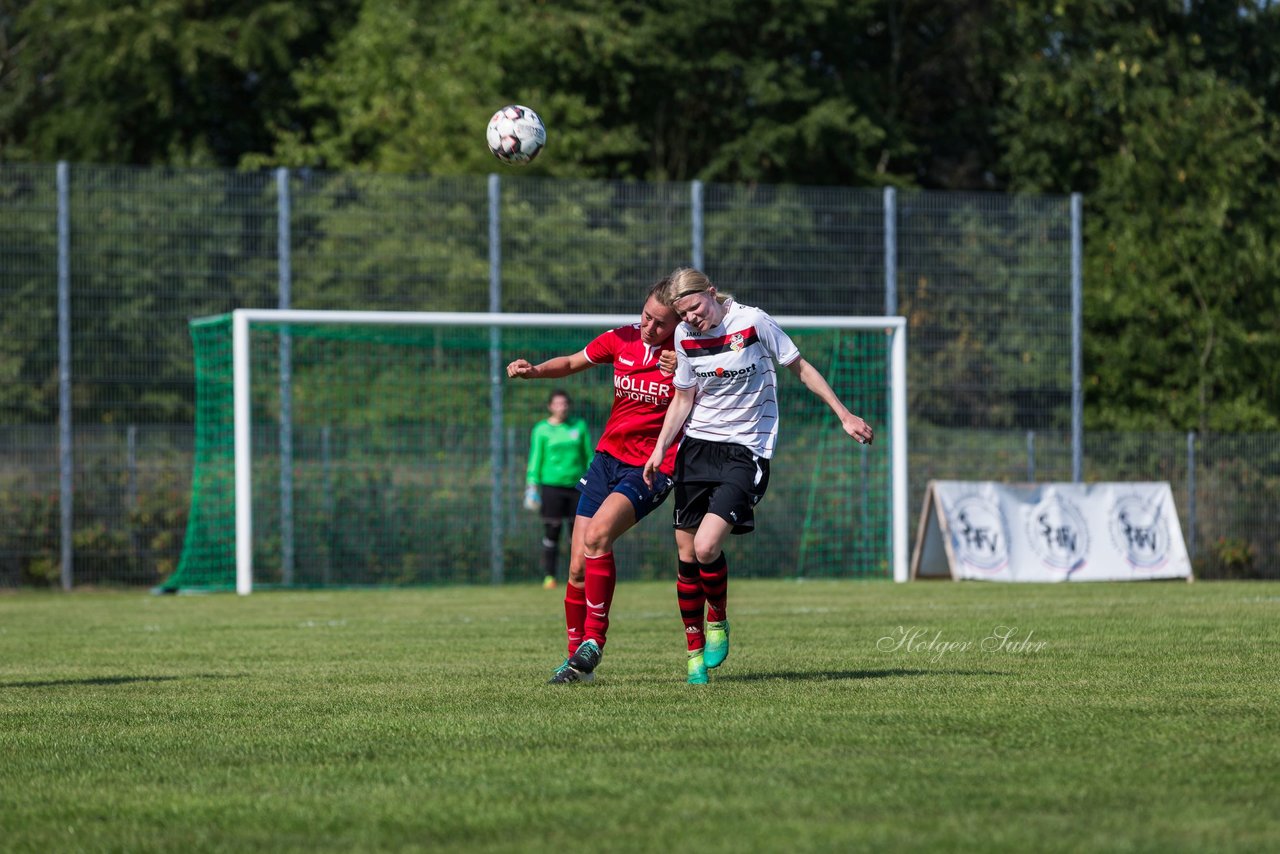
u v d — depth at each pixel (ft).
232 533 234.99
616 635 123.95
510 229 247.29
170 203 240.12
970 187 392.88
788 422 248.93
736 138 380.78
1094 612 142.82
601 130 369.50
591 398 249.96
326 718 71.41
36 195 236.43
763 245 252.01
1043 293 259.80
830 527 249.14
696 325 80.28
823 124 362.33
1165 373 306.35
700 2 369.91
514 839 44.91
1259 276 309.42
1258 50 371.35
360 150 361.51
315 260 242.99
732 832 44.86
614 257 249.75
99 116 358.43
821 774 53.67
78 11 353.72
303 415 237.86
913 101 403.54
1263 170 330.34
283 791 53.31
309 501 236.22
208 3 370.32
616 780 53.42
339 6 389.39
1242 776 52.60
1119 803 48.24
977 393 256.52
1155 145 322.14
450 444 242.37
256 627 142.41
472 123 340.80
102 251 238.07
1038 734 61.98
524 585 237.86
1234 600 167.12
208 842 45.68
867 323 236.02
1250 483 259.39
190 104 370.53
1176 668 88.28
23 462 234.38
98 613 171.53
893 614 143.23
